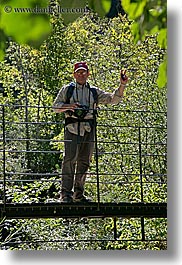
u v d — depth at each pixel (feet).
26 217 25.11
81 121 25.44
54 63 83.61
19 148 74.74
